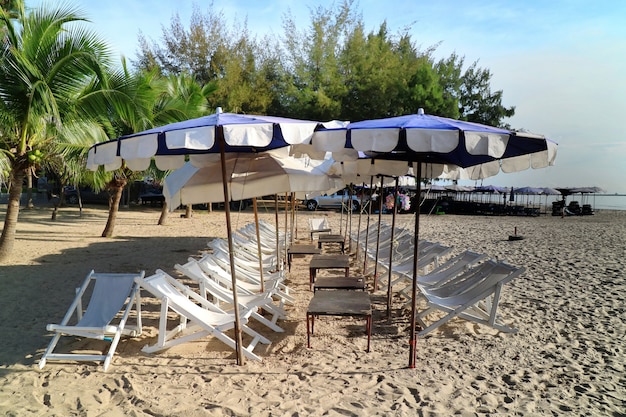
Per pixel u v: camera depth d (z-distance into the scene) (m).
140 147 3.87
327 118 28.09
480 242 15.25
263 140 3.65
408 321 6.14
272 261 8.68
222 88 28.05
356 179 9.27
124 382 4.19
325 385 4.14
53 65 8.94
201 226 18.42
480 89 36.62
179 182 5.59
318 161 6.64
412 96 27.77
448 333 5.64
